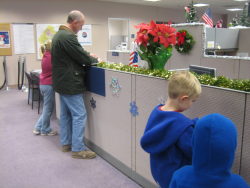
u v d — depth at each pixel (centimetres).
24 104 541
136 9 987
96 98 281
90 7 873
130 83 225
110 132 265
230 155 88
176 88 124
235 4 993
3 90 709
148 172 218
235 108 143
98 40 911
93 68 276
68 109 296
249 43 501
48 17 790
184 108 129
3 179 244
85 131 315
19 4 737
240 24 574
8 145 324
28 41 766
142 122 217
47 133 359
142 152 222
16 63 754
